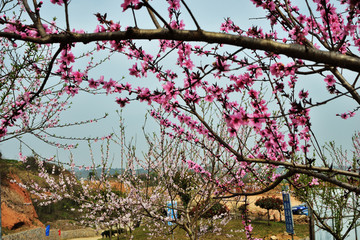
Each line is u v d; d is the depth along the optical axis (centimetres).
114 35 175
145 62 298
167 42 321
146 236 1130
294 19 315
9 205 1525
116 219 720
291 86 308
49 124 611
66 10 174
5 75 464
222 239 1024
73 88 290
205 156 568
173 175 639
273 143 280
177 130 461
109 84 283
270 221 1641
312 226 686
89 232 2019
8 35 175
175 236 1053
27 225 1533
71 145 682
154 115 463
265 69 256
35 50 465
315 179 375
